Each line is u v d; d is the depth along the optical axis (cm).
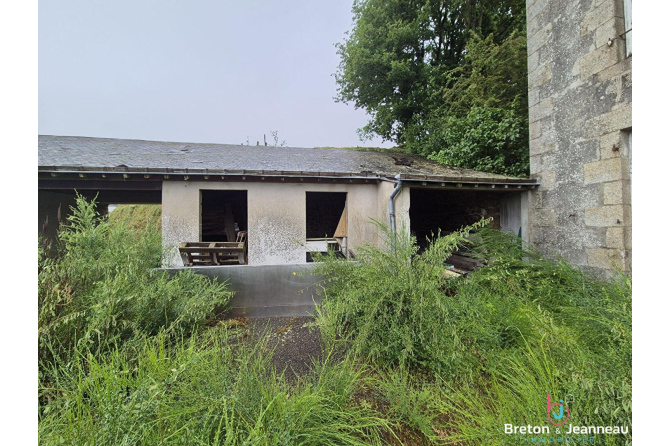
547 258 501
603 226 420
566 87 477
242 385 191
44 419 143
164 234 525
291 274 407
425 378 252
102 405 136
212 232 874
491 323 304
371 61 1327
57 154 538
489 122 806
